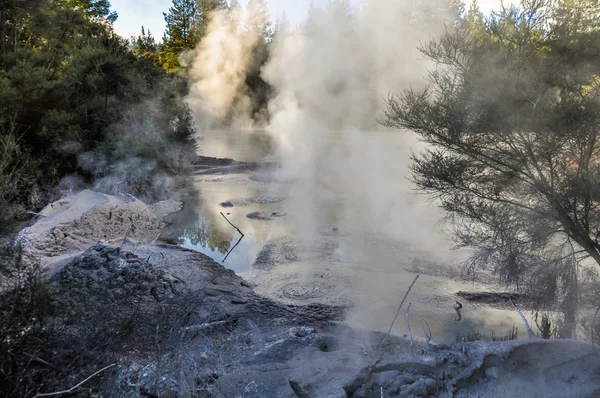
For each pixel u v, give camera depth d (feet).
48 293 11.30
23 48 45.06
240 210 38.32
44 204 31.91
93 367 10.24
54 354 10.14
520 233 16.72
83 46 45.50
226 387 10.20
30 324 10.26
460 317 17.99
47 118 37.60
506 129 15.58
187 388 10.09
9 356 9.30
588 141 14.33
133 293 16.93
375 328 16.75
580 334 15.78
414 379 9.92
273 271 23.49
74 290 15.29
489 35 16.85
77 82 41.37
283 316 17.39
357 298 19.88
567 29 15.85
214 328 15.15
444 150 18.03
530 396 10.18
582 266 16.55
